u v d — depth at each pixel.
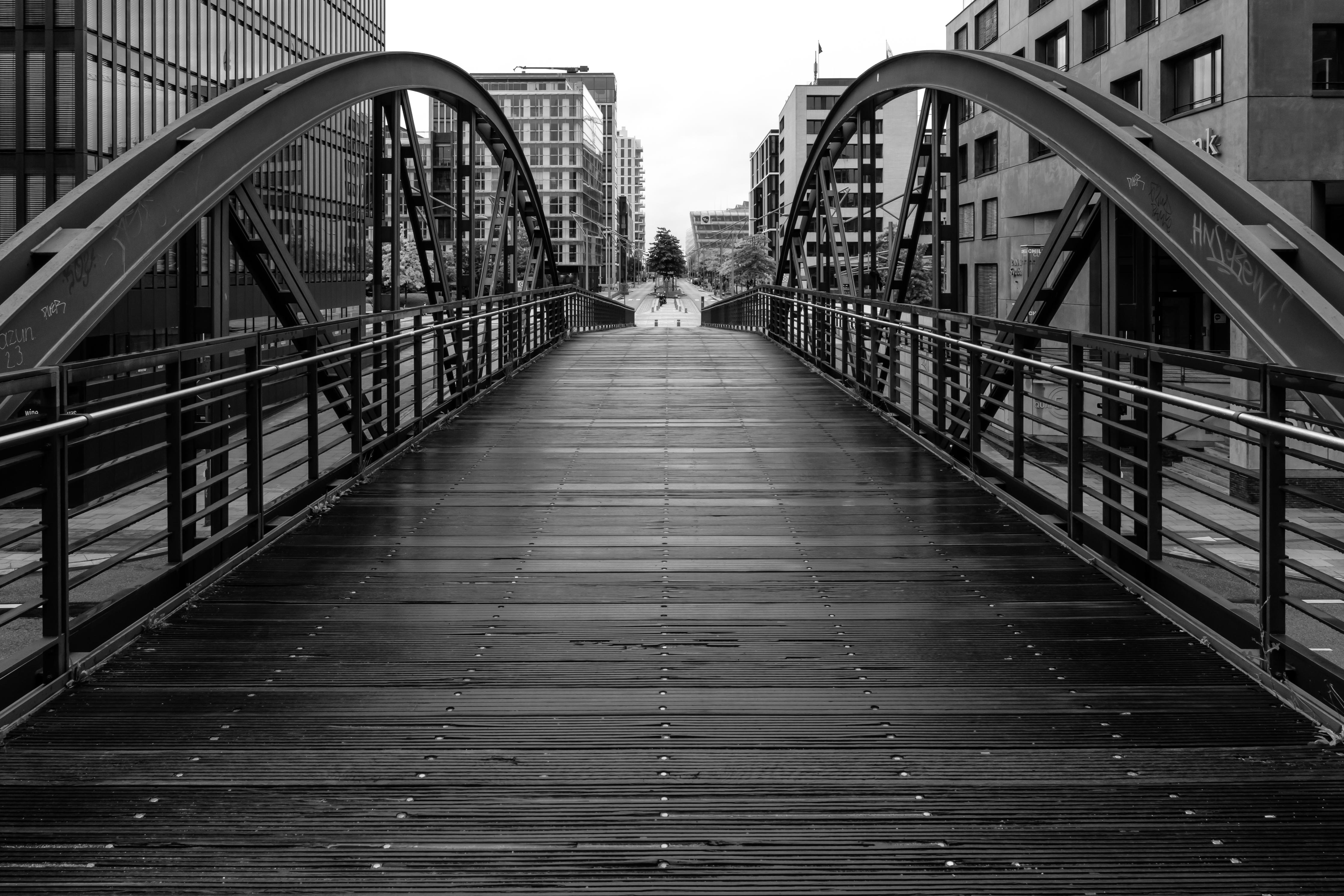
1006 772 3.69
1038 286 8.56
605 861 3.08
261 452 6.85
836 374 17.20
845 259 16.70
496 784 3.59
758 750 3.87
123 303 26.30
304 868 3.05
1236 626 4.93
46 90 25.06
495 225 18.19
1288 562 4.45
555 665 4.78
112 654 4.87
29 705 4.19
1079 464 6.84
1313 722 4.12
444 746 3.90
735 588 5.99
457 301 13.57
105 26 26.23
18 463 4.12
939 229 11.74
